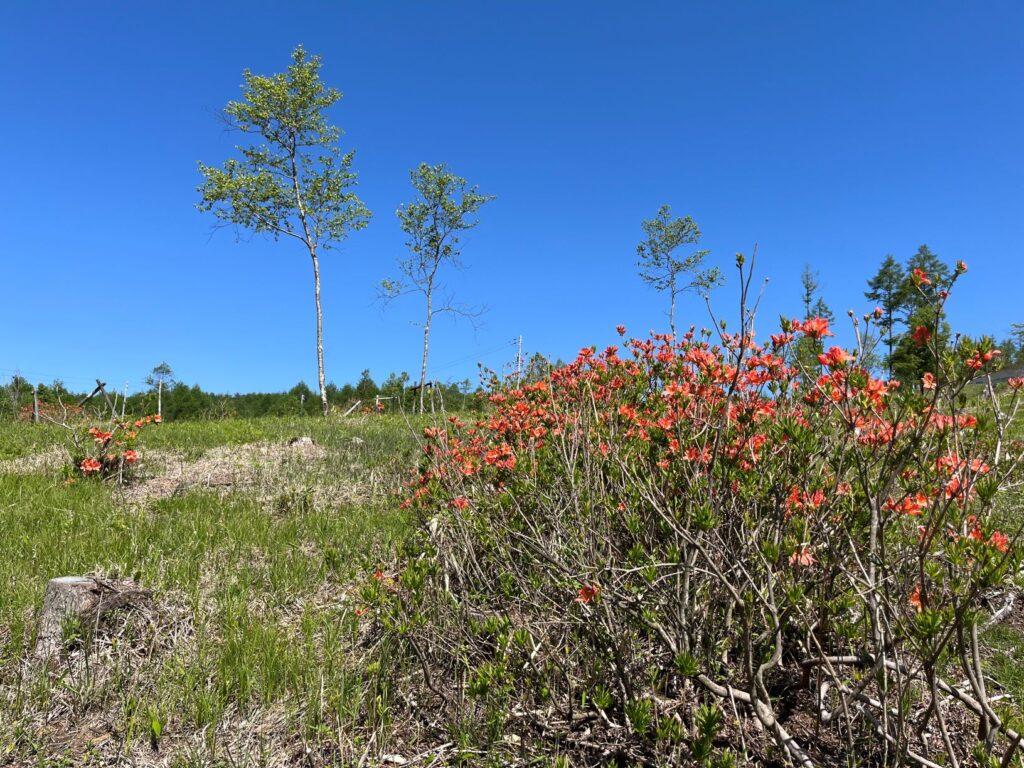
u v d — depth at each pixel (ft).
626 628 9.21
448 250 68.90
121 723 9.93
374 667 10.23
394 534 17.01
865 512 8.00
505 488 12.17
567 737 9.14
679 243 72.95
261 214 62.44
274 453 29.17
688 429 10.23
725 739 8.86
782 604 8.49
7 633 12.01
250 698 10.41
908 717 8.43
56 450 28.84
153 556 15.14
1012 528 9.82
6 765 9.22
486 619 9.84
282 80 61.46
